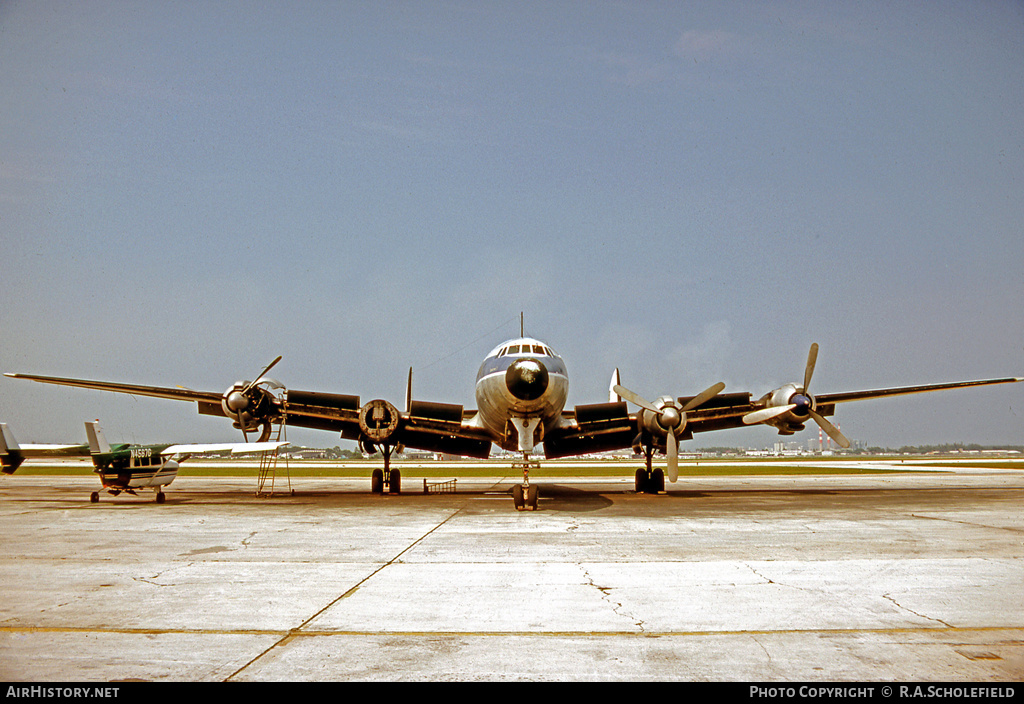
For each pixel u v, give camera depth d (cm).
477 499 2436
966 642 666
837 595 853
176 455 2462
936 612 773
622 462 11100
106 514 1878
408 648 652
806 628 713
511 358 2144
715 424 2623
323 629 712
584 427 2602
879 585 906
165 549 1222
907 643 662
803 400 2373
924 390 2412
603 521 1648
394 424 2547
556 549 1204
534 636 688
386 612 779
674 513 1838
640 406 2356
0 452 2605
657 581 934
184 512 1931
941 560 1085
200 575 984
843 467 6644
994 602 818
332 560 1102
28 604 816
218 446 2384
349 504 2212
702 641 670
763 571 1000
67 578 966
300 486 3494
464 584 920
